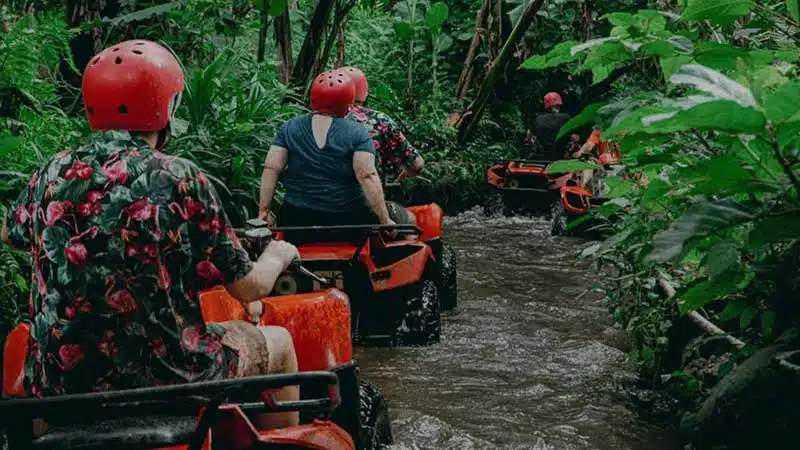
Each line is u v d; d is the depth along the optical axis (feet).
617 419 15.60
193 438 7.86
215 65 25.32
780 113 9.42
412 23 52.54
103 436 7.83
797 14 12.84
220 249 8.56
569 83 53.93
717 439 12.85
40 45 20.62
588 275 28.68
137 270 8.24
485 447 14.37
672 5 24.62
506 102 55.31
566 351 19.80
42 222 8.32
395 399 16.66
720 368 13.01
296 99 30.94
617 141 12.76
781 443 12.23
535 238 36.73
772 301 12.77
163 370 8.34
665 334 17.54
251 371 9.33
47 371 8.25
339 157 19.75
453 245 34.86
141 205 8.27
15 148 16.57
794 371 11.72
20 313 15.42
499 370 18.49
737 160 10.51
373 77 51.34
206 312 10.90
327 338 11.37
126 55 8.48
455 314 23.34
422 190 44.50
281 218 20.42
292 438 9.17
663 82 15.89
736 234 12.55
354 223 19.88
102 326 8.20
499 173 43.70
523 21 49.14
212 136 25.17
